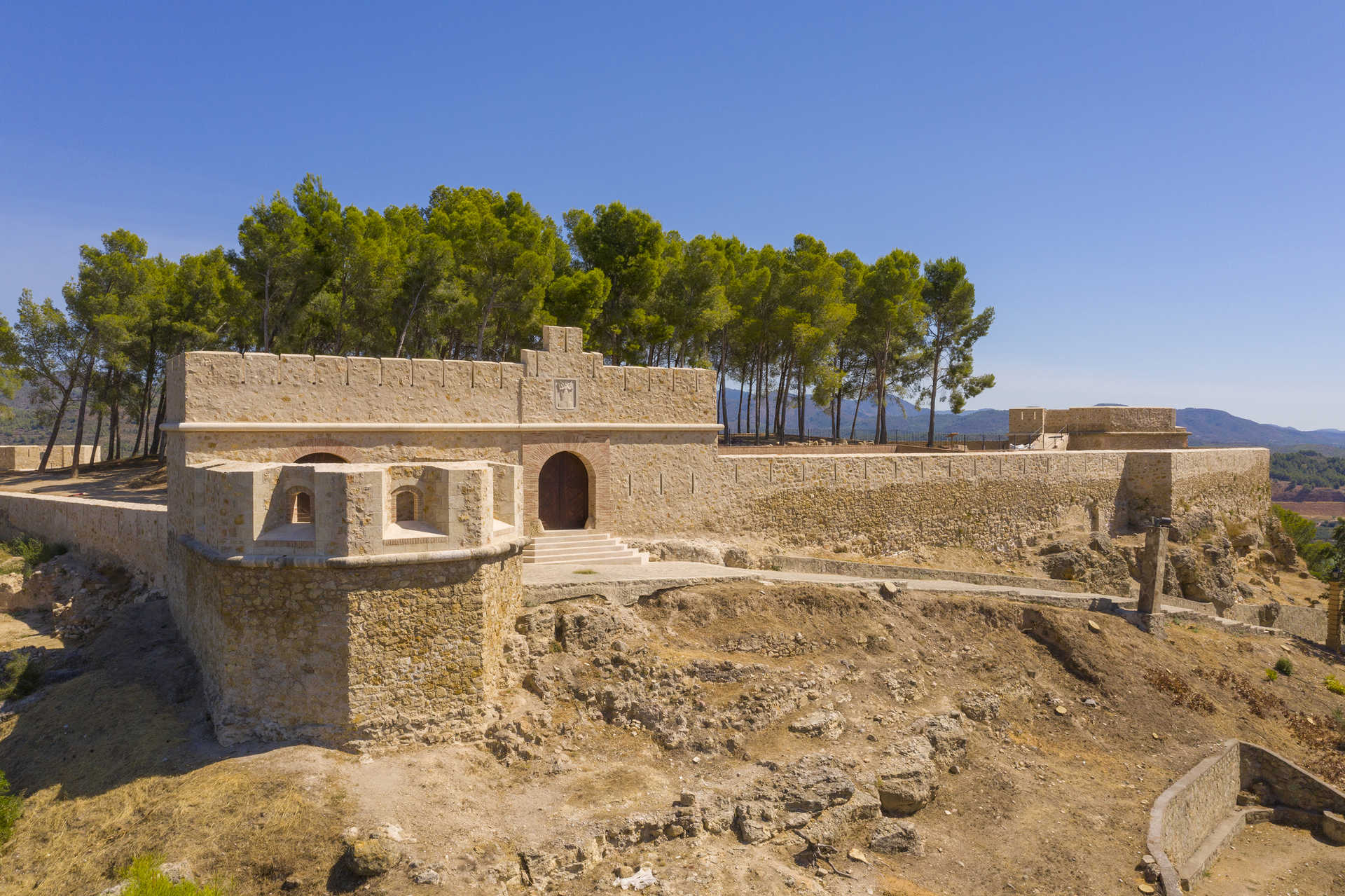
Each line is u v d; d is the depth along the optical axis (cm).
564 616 1945
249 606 1532
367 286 3581
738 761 1736
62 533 2908
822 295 4541
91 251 4112
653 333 4091
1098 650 2541
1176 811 1944
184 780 1437
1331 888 1984
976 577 3067
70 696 1828
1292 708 2620
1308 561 5969
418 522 1639
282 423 2155
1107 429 5050
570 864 1373
